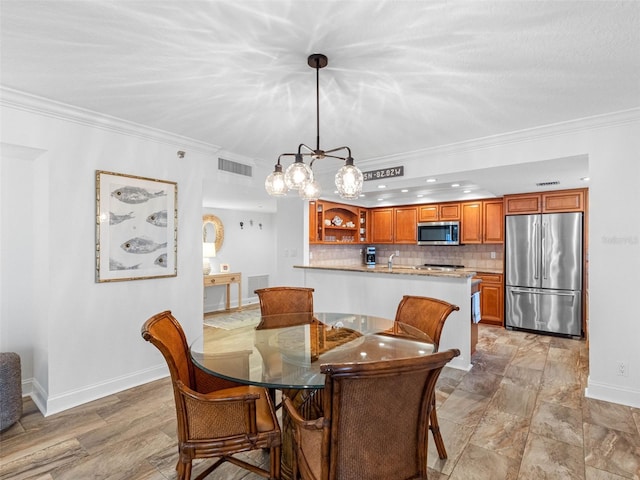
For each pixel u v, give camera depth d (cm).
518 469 193
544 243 481
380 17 155
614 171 271
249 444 159
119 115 276
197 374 207
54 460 204
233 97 241
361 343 220
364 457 118
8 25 160
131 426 241
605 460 201
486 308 539
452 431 233
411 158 378
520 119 278
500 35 167
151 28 163
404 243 655
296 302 322
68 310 267
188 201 349
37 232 279
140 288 312
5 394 233
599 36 167
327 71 204
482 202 569
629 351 268
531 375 330
